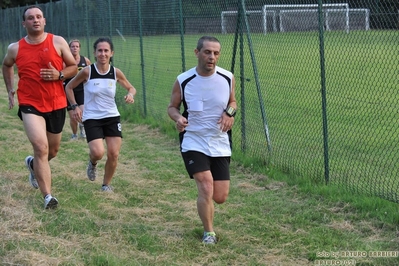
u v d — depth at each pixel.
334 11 9.05
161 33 13.50
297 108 12.18
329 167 8.70
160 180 8.86
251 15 10.72
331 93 11.55
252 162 9.45
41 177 7.21
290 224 6.86
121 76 8.13
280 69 11.81
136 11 14.58
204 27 11.76
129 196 7.99
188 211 7.32
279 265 5.70
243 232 6.58
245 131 10.16
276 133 10.70
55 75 7.21
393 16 7.78
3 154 10.55
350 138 10.00
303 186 8.12
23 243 5.98
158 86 14.94
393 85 10.55
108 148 8.02
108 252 5.90
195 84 6.00
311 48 11.59
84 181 8.76
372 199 7.27
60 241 6.14
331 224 6.79
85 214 7.09
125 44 15.77
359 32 8.75
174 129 12.40
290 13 10.22
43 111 7.35
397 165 8.77
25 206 7.21
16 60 7.29
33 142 7.14
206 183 6.03
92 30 18.39
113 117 8.04
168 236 6.43
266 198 7.80
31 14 7.12
